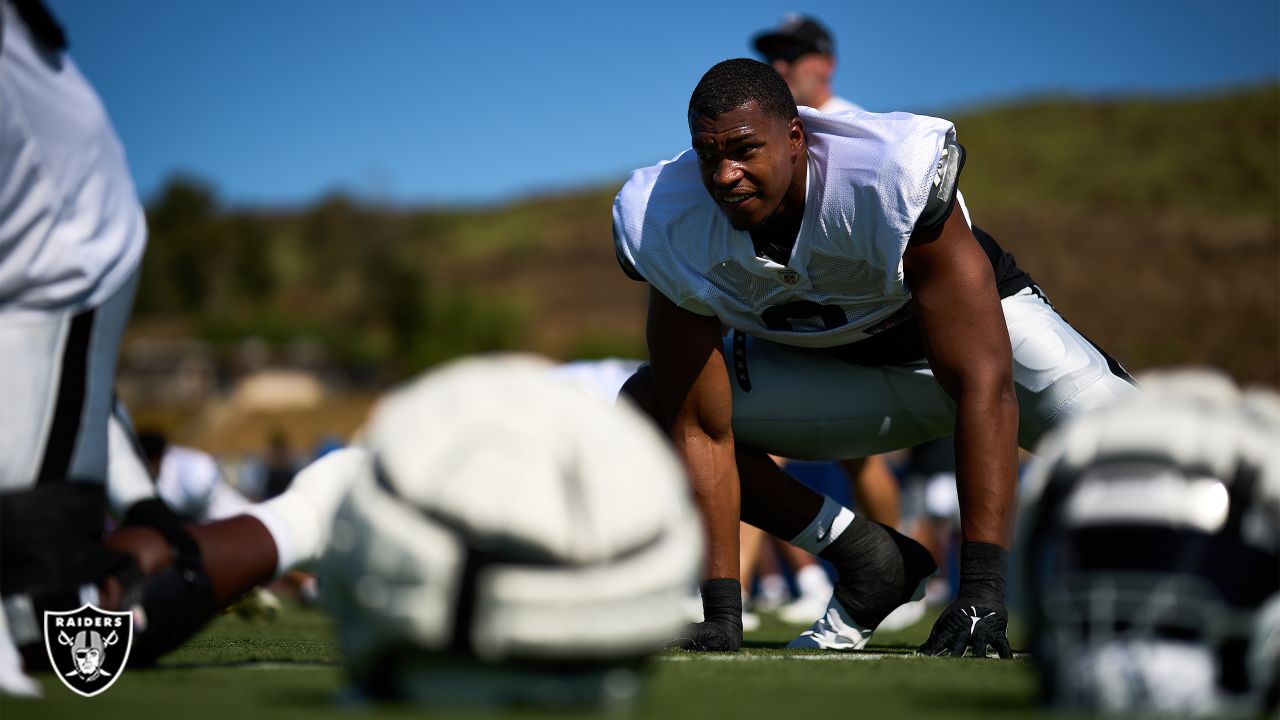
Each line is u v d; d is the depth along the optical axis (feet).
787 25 59.47
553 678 16.14
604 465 16.05
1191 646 15.85
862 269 31.27
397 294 595.06
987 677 22.89
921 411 36.06
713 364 32.94
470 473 15.78
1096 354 35.22
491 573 15.65
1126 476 16.20
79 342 21.21
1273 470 15.93
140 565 21.09
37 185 20.71
